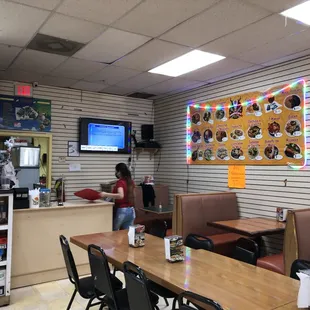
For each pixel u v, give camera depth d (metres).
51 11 3.23
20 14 3.30
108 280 2.54
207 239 4.07
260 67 4.97
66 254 2.97
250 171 5.16
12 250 4.14
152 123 7.42
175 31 3.68
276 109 4.79
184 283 2.06
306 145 4.41
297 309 1.70
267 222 4.46
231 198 5.29
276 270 3.53
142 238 2.97
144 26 3.55
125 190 4.96
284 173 4.67
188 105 6.45
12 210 3.85
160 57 4.56
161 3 3.05
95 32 3.72
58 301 3.78
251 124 5.15
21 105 5.92
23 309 3.57
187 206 4.84
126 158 7.12
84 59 4.67
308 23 3.46
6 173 4.45
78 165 6.50
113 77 5.61
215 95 5.84
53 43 4.07
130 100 7.19
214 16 3.30
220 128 5.70
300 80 4.49
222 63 4.80
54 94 6.27
